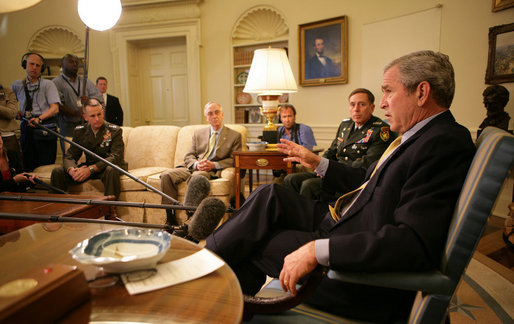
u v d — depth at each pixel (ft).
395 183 3.23
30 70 11.89
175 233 3.95
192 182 4.36
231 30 17.56
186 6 17.81
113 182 9.89
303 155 4.81
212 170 10.16
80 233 3.32
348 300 3.05
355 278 2.67
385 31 13.48
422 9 12.34
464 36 11.32
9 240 3.13
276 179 11.67
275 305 2.86
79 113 13.30
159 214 9.90
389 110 3.52
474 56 11.12
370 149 8.00
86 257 2.20
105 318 1.84
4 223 6.33
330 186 4.83
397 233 2.62
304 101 16.29
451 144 2.90
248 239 3.44
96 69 19.74
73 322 1.79
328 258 2.70
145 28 18.57
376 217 3.26
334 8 14.84
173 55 19.67
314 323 2.93
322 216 4.13
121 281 2.23
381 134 8.02
